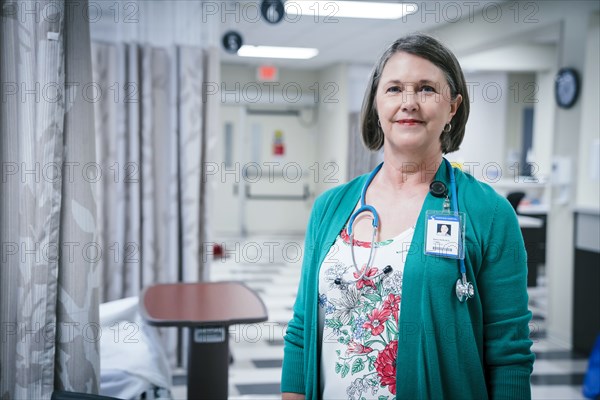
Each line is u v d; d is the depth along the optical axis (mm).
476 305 1173
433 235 1169
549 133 8133
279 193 9828
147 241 3670
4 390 1674
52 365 1674
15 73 1627
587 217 4367
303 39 6332
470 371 1161
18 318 1648
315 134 9430
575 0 4457
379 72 1279
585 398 3475
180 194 3746
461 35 5418
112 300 3637
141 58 3619
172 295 2359
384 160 1307
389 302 1199
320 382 1272
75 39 1667
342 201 1341
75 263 1690
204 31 3678
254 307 2152
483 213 1197
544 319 5207
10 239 1656
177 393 3322
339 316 1236
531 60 7707
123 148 3590
